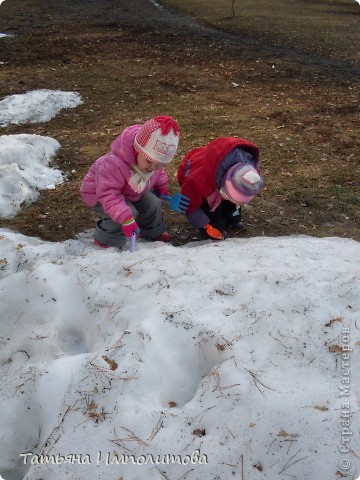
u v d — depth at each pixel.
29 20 14.98
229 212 4.57
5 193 5.07
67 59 10.52
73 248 4.30
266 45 12.14
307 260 3.84
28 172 5.46
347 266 3.68
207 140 6.55
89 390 2.79
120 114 7.48
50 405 2.81
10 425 2.78
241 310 3.14
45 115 7.40
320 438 2.52
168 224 4.82
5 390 2.88
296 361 2.87
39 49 11.41
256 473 2.44
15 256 3.99
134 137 3.85
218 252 3.95
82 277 3.59
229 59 10.71
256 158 4.22
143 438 2.59
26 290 3.54
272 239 4.42
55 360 2.97
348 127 7.07
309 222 4.86
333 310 3.14
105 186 3.90
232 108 7.74
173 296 3.31
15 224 4.73
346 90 8.81
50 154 6.06
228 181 3.98
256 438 2.54
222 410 2.64
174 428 2.62
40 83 8.90
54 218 4.84
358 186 5.49
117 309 3.35
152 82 8.98
